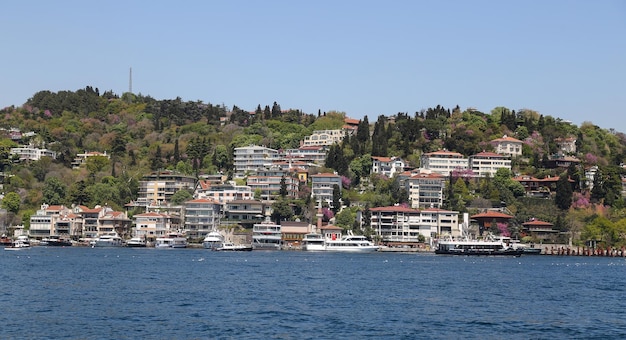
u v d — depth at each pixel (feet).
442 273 623.77
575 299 437.58
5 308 354.13
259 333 301.43
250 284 489.26
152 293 424.87
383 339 294.46
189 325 315.99
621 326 335.26
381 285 499.51
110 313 344.08
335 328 315.78
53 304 370.32
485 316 357.00
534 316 361.30
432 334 306.55
